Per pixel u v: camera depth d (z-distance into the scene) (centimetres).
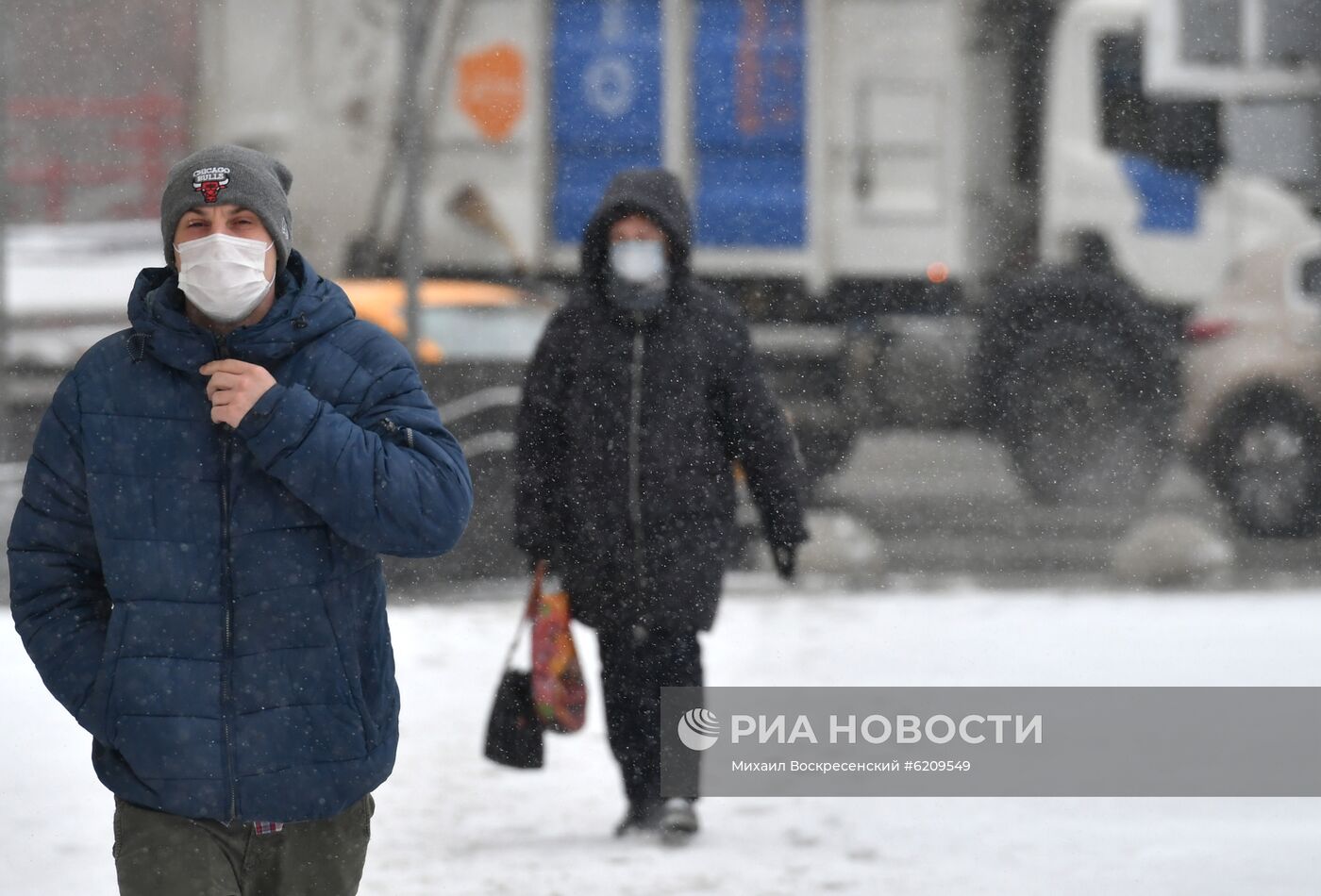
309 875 1068
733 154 4416
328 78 4184
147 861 1038
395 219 4162
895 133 4450
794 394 4331
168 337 1053
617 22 4341
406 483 1034
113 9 4512
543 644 1775
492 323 3416
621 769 1778
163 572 1034
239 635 1034
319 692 1036
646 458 1752
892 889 1565
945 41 4441
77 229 4388
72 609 1071
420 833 1786
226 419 1023
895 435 4306
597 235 1764
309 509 1045
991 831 1750
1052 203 4394
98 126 4528
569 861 1667
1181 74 4347
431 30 4206
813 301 4425
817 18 4434
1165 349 4250
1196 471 4212
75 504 1066
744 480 1783
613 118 4347
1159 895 1533
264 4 4216
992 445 4297
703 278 4416
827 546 3491
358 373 1077
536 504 1778
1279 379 4153
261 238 1070
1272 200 4306
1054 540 3978
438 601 3206
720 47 4403
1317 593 3350
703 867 1648
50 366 3903
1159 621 2992
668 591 1748
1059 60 4412
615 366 1758
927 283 4412
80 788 1967
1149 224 4312
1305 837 1733
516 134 4266
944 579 3544
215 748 1025
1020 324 4309
